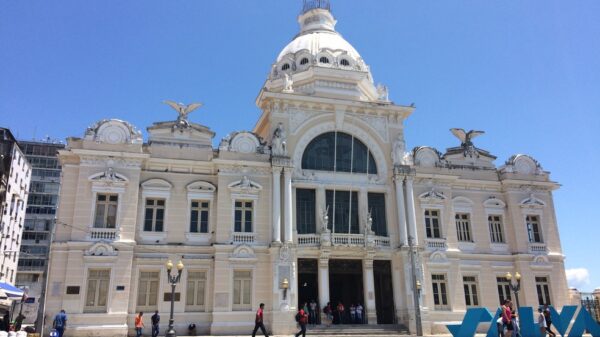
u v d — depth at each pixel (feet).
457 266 132.36
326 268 121.70
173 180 120.16
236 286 115.75
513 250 139.44
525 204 143.02
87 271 107.04
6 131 223.51
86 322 103.55
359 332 114.62
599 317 136.98
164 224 116.47
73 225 109.09
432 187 138.00
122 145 116.67
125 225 111.55
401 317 123.34
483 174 144.56
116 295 106.42
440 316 126.11
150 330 108.37
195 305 113.80
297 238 122.93
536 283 137.18
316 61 153.79
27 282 306.96
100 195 113.50
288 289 115.65
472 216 139.85
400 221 129.59
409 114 142.51
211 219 119.65
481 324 127.03
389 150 138.00
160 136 123.54
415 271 124.67
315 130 133.69
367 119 139.03
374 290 126.21
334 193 130.82
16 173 232.73
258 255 118.21
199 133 126.00
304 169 130.52
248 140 126.62
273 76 160.35
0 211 207.31
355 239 125.29
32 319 177.27
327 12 178.19
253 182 122.42
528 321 94.48
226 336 108.06
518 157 147.95
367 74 151.94
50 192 327.67
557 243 142.92
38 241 316.40
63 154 113.39
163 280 112.68
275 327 111.55
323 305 119.03
